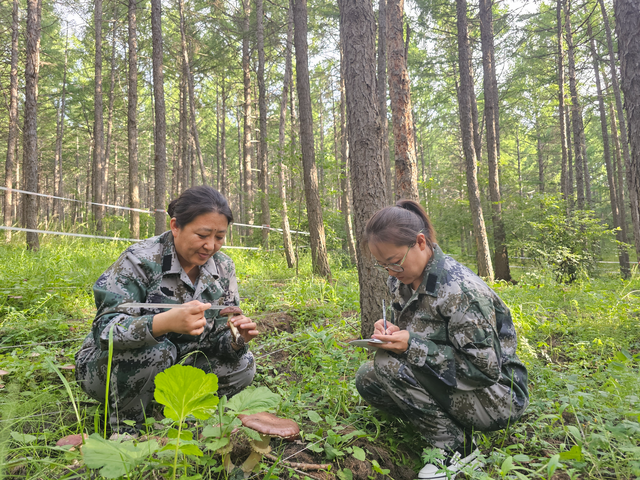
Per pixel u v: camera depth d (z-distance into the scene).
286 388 2.83
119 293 2.05
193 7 16.88
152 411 2.23
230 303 2.40
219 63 17.92
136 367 1.97
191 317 1.78
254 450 1.69
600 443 1.95
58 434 1.96
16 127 15.44
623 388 2.41
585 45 19.00
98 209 16.08
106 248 9.22
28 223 8.91
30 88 9.49
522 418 2.51
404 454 2.19
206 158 35.56
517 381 2.11
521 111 23.97
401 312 2.14
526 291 7.14
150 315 1.83
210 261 2.31
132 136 14.59
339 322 4.56
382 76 12.16
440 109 26.11
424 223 2.09
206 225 2.00
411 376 1.97
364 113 3.68
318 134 35.78
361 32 3.73
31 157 9.17
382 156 3.73
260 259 11.20
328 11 16.52
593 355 3.67
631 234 25.03
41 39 19.27
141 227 15.59
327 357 2.89
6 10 16.34
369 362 2.36
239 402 1.61
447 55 20.44
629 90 4.89
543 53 19.16
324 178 11.20
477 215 11.09
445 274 1.98
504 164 14.80
